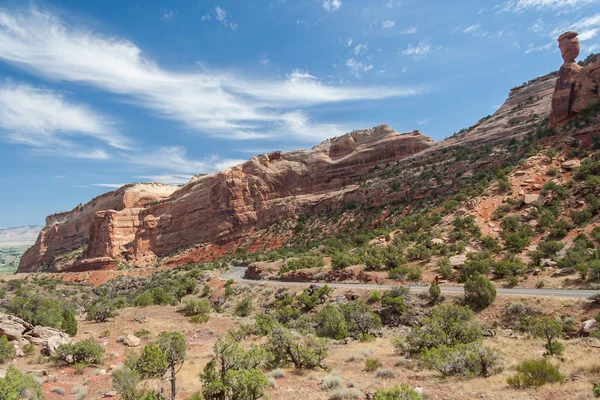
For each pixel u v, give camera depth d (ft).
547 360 48.16
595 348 59.62
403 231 228.43
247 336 96.37
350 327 106.42
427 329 71.77
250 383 38.32
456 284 136.15
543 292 108.68
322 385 48.55
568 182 189.16
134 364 47.78
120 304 176.86
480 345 53.93
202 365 64.44
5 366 62.59
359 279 167.43
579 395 34.32
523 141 280.31
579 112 246.68
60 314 110.83
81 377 59.21
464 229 188.65
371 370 58.75
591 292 102.01
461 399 38.70
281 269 222.28
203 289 215.72
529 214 179.32
